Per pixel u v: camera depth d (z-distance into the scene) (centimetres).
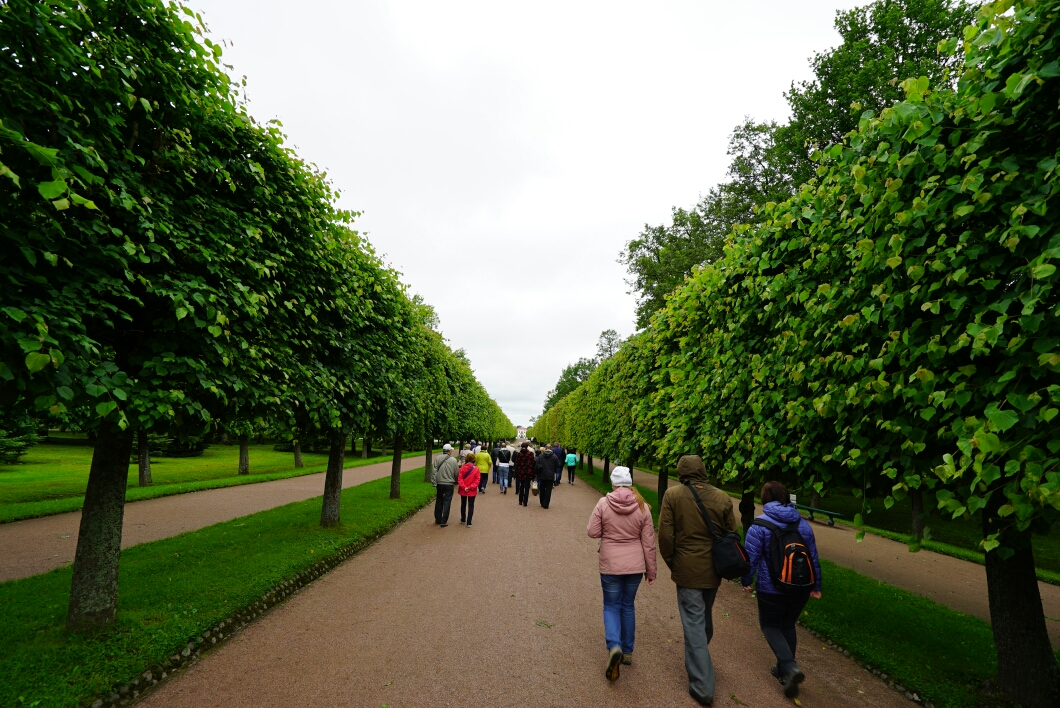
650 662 420
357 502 1216
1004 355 301
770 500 392
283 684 363
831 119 1516
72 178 289
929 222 337
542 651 433
